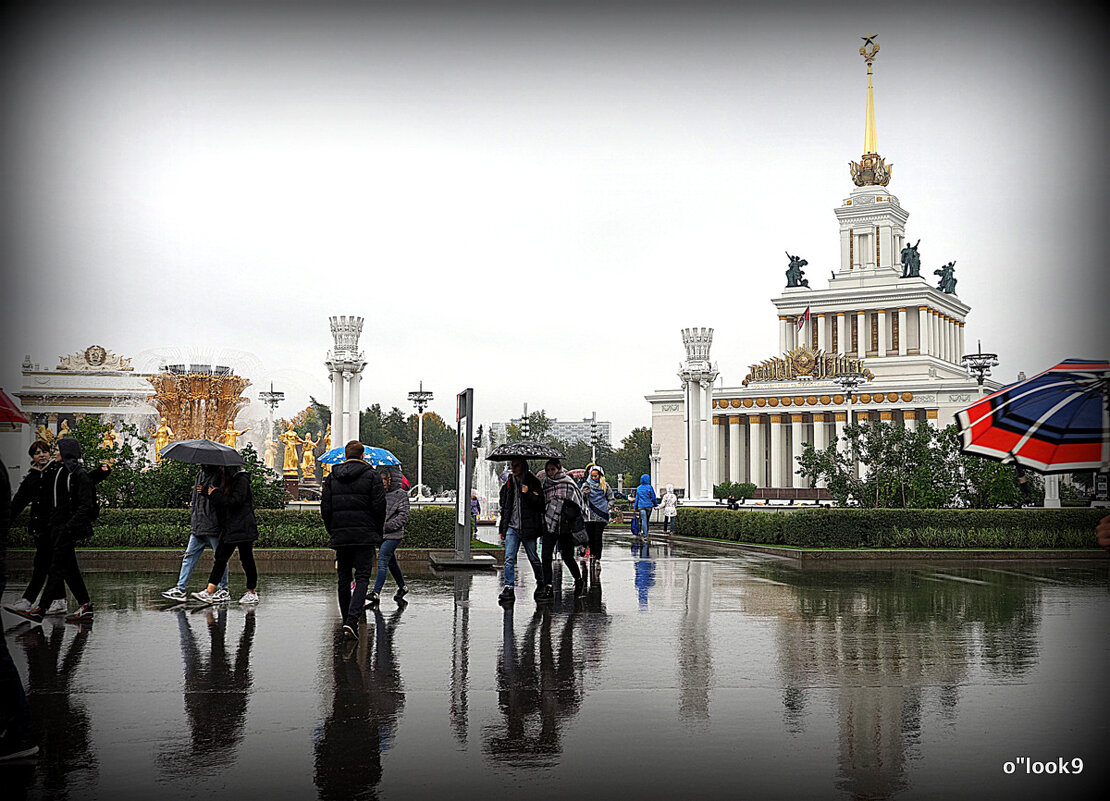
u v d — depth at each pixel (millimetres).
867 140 124500
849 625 13492
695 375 55438
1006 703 8734
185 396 33281
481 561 22000
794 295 120375
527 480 16203
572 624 13367
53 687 9070
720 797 6168
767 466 110312
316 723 7836
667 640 12039
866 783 6492
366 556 12008
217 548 15133
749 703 8656
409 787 6297
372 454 15828
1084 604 16219
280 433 36938
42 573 13500
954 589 18719
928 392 98875
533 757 6965
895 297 114812
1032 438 7152
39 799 6035
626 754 7066
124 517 24547
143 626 12750
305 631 12445
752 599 16594
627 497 68500
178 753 6996
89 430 27391
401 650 11133
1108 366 7164
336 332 47844
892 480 40094
